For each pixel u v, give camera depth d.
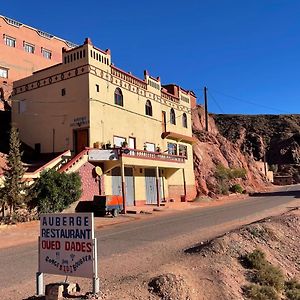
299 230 15.62
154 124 37.38
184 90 45.12
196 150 55.19
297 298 9.20
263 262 10.70
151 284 8.08
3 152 30.55
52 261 7.61
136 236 15.60
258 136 124.06
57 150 29.95
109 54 31.08
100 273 9.51
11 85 42.78
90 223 7.29
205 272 9.44
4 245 14.94
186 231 16.44
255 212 23.86
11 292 8.23
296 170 107.31
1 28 45.59
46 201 22.02
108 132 30.25
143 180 34.59
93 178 27.47
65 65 30.17
